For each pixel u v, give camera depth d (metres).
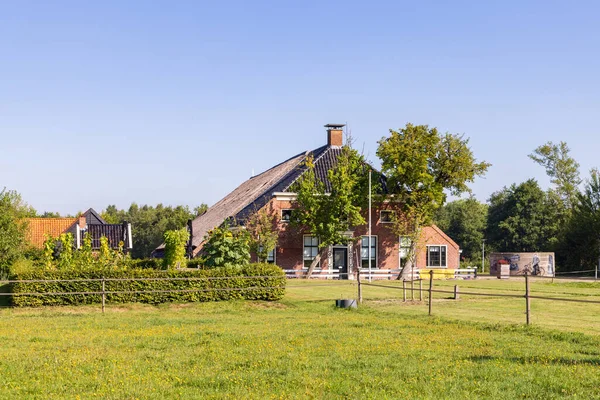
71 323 21.62
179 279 27.69
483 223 108.69
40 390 11.28
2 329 19.77
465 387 11.36
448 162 52.28
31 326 20.73
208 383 11.80
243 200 62.19
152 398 10.70
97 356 14.55
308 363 13.56
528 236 93.56
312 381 11.76
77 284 26.88
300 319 22.98
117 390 11.26
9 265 41.59
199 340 17.20
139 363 13.77
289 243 52.22
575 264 72.12
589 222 70.00
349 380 11.91
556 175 93.12
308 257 52.59
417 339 17.34
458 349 15.62
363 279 52.94
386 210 53.91
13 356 14.54
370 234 52.97
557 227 90.50
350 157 52.31
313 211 49.50
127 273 27.66
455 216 111.75
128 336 18.12
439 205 52.66
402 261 54.12
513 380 11.87
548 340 17.48
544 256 63.69
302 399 10.55
